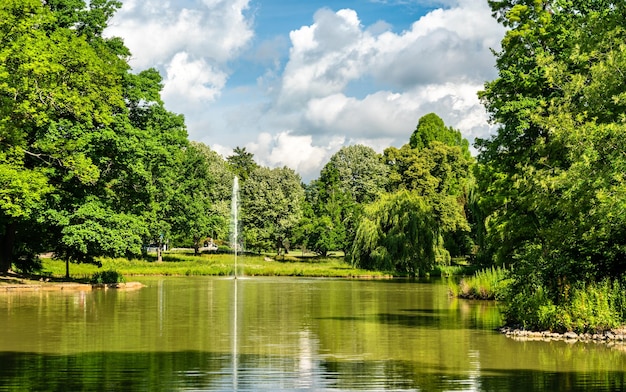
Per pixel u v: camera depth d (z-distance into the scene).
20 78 30.38
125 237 36.97
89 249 37.81
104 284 37.38
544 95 24.53
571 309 17.92
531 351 15.35
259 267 59.19
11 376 12.23
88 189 37.91
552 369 13.12
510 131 24.53
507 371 12.93
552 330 18.06
